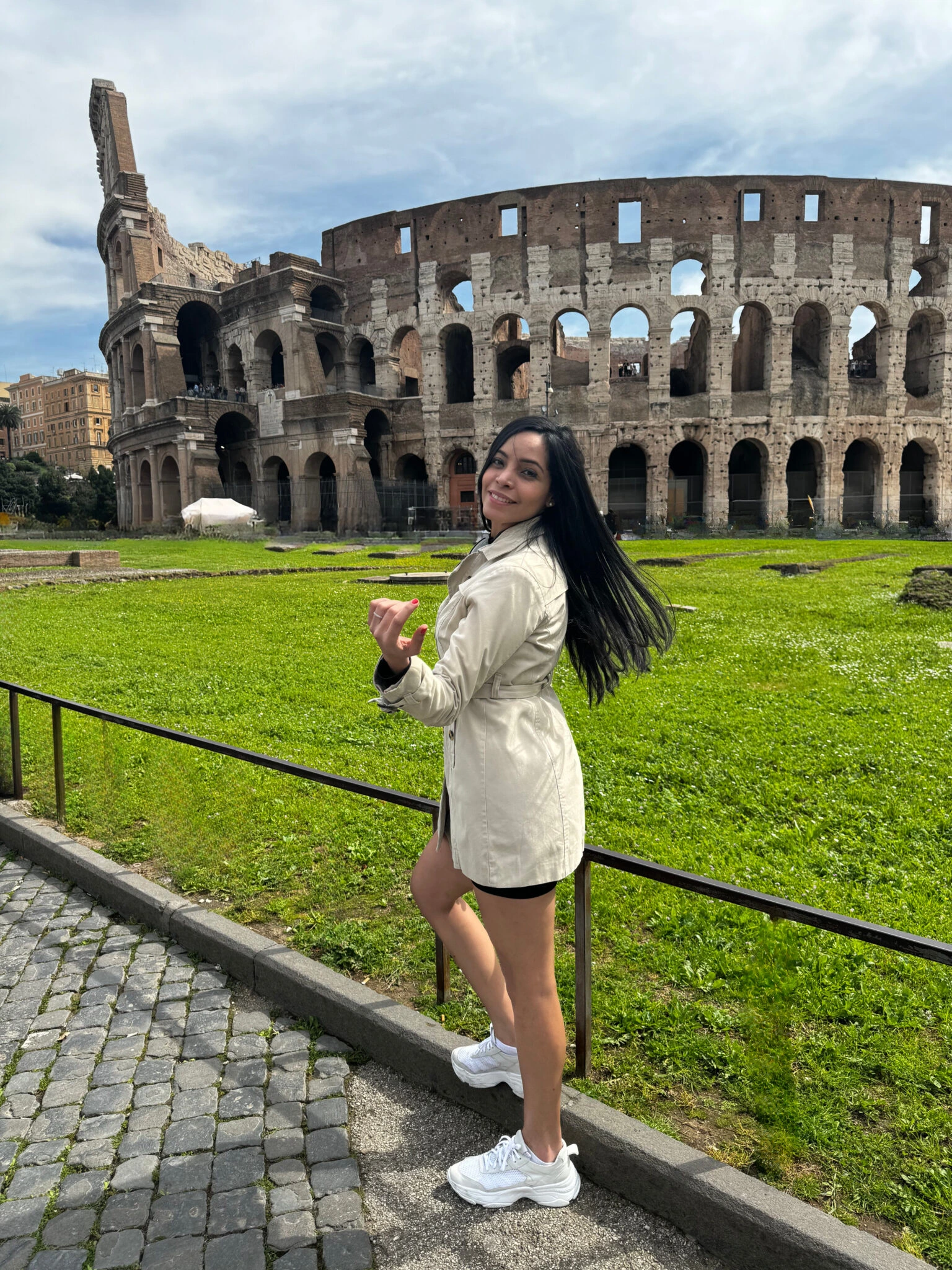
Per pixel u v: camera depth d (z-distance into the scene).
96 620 15.89
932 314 49.50
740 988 2.63
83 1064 3.17
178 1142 2.74
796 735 7.16
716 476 48.28
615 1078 2.87
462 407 51.59
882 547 30.20
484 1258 2.25
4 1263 2.27
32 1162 2.67
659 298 47.81
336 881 4.48
